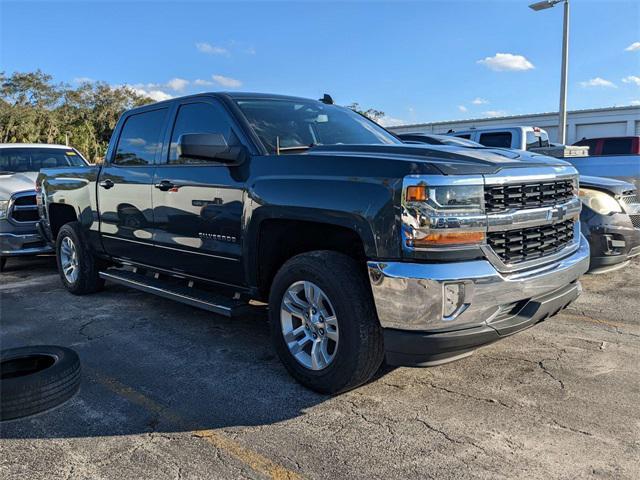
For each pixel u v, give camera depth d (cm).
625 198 626
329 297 336
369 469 271
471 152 348
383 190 308
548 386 362
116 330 502
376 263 309
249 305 418
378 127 511
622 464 271
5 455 291
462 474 266
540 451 284
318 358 352
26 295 644
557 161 387
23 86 5456
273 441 300
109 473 273
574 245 386
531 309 332
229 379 386
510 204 322
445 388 362
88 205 582
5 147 913
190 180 432
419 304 297
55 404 341
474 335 306
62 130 5672
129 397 359
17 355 373
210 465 278
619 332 468
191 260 448
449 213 297
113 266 624
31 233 766
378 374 387
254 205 375
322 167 343
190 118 456
